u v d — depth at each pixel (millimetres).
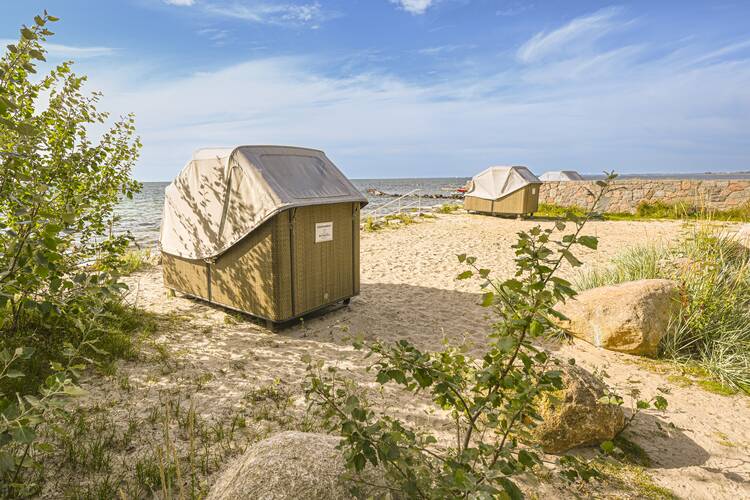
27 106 4363
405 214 18641
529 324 1827
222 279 6121
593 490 3002
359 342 2143
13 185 3367
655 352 5363
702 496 3025
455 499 1718
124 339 4828
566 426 3338
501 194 18156
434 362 2078
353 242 6664
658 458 3453
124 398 3801
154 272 8953
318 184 6168
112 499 2582
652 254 7105
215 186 5918
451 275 9133
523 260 1852
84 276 3229
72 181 4840
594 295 5785
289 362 4836
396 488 1977
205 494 2584
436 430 3643
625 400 4316
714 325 5473
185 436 3318
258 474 2164
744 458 3490
